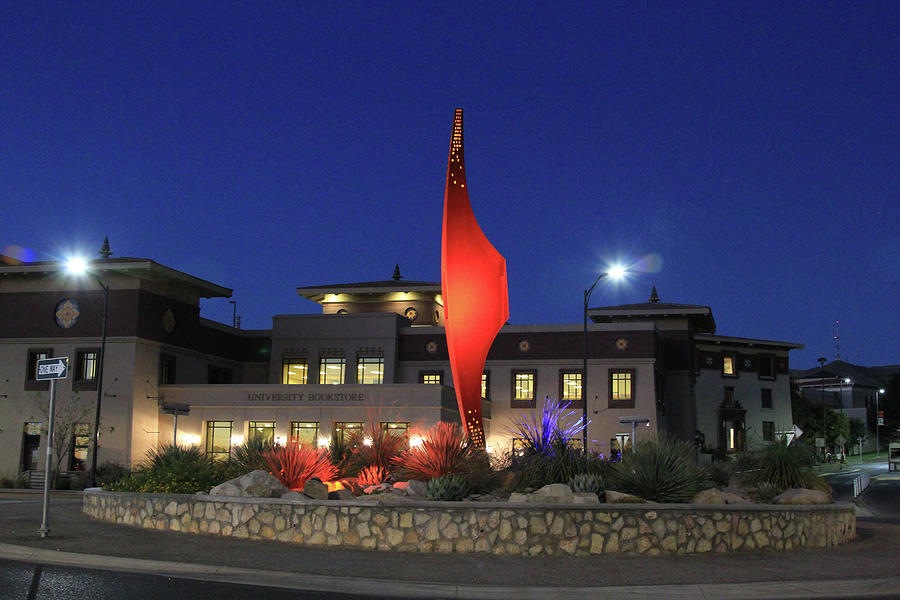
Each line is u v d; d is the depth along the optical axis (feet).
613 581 42.55
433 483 56.85
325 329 179.63
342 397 146.72
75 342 150.10
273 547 51.11
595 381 174.91
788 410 233.55
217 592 38.70
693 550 52.13
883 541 62.18
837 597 39.86
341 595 39.17
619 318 204.33
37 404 149.59
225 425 150.20
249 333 187.42
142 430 147.95
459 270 74.64
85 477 139.33
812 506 57.62
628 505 51.67
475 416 73.41
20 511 69.97
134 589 38.68
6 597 36.24
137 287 149.59
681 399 198.70
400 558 48.32
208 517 56.03
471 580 42.50
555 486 53.36
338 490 59.93
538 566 46.47
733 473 72.49
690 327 205.57
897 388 367.45
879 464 280.10
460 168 75.82
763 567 47.01
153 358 152.66
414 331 180.55
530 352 178.09
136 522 59.31
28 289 154.10
